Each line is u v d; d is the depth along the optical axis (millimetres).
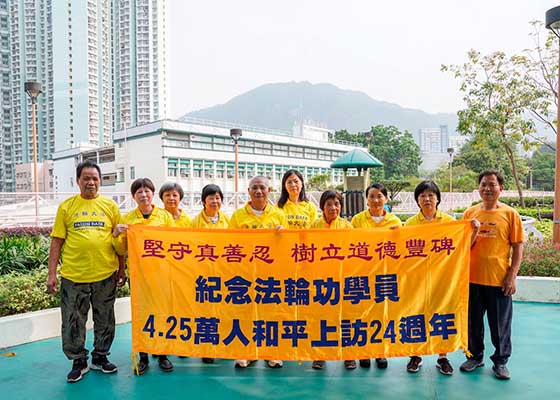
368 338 4285
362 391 3896
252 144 45469
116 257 4461
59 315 5414
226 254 4359
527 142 16875
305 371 4359
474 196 31781
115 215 4445
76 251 4191
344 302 4309
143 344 4305
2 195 17531
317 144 51750
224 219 5000
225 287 4340
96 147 50281
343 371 4355
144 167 40469
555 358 4523
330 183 42875
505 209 4188
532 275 6680
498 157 46031
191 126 40062
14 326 5039
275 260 4344
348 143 62094
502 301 4152
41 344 5113
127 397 3820
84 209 4258
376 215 4672
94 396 3850
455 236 4285
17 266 7062
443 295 4301
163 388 3992
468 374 4234
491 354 4711
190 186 40344
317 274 4332
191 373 4320
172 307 4336
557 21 7793
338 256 4328
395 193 24828
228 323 4324
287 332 4309
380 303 4305
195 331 4316
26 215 16781
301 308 4320
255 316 4328
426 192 4445
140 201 4578
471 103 17297
